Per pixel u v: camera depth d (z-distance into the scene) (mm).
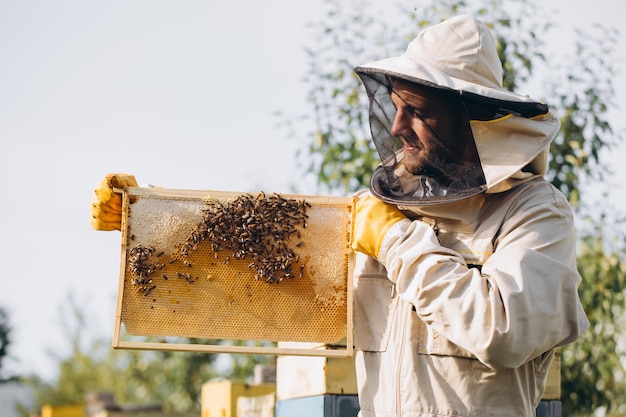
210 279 3289
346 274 3293
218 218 3262
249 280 3289
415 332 3164
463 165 3137
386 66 3227
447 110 3133
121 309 3254
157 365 19891
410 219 3330
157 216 3295
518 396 3086
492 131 3104
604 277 7387
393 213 3242
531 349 2934
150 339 10461
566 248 3109
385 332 3273
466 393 3062
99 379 29328
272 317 3279
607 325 7551
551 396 4191
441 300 2986
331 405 3969
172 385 16078
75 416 16500
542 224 3088
